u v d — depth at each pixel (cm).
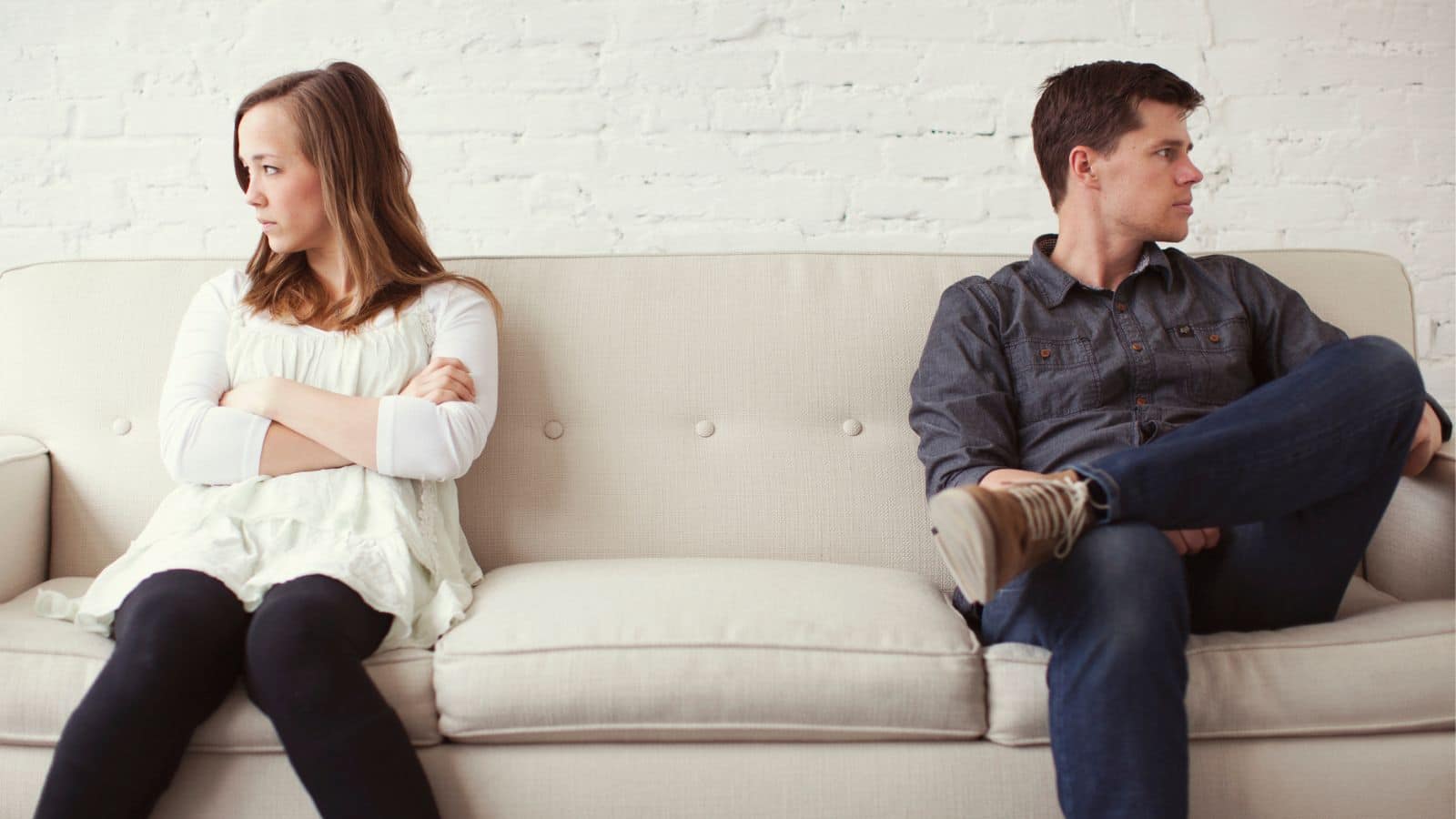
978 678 123
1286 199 233
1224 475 118
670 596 132
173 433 143
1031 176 232
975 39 230
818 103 230
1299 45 231
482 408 151
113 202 228
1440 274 234
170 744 112
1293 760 120
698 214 232
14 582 153
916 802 120
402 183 164
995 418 147
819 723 122
